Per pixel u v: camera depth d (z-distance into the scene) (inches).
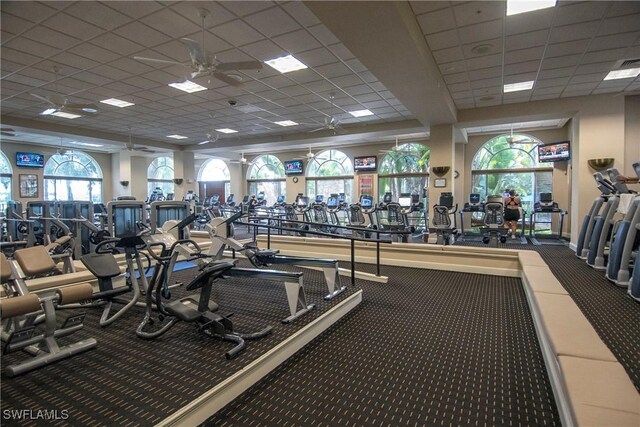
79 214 252.4
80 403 75.6
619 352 104.1
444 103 277.3
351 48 176.4
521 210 422.9
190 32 185.3
